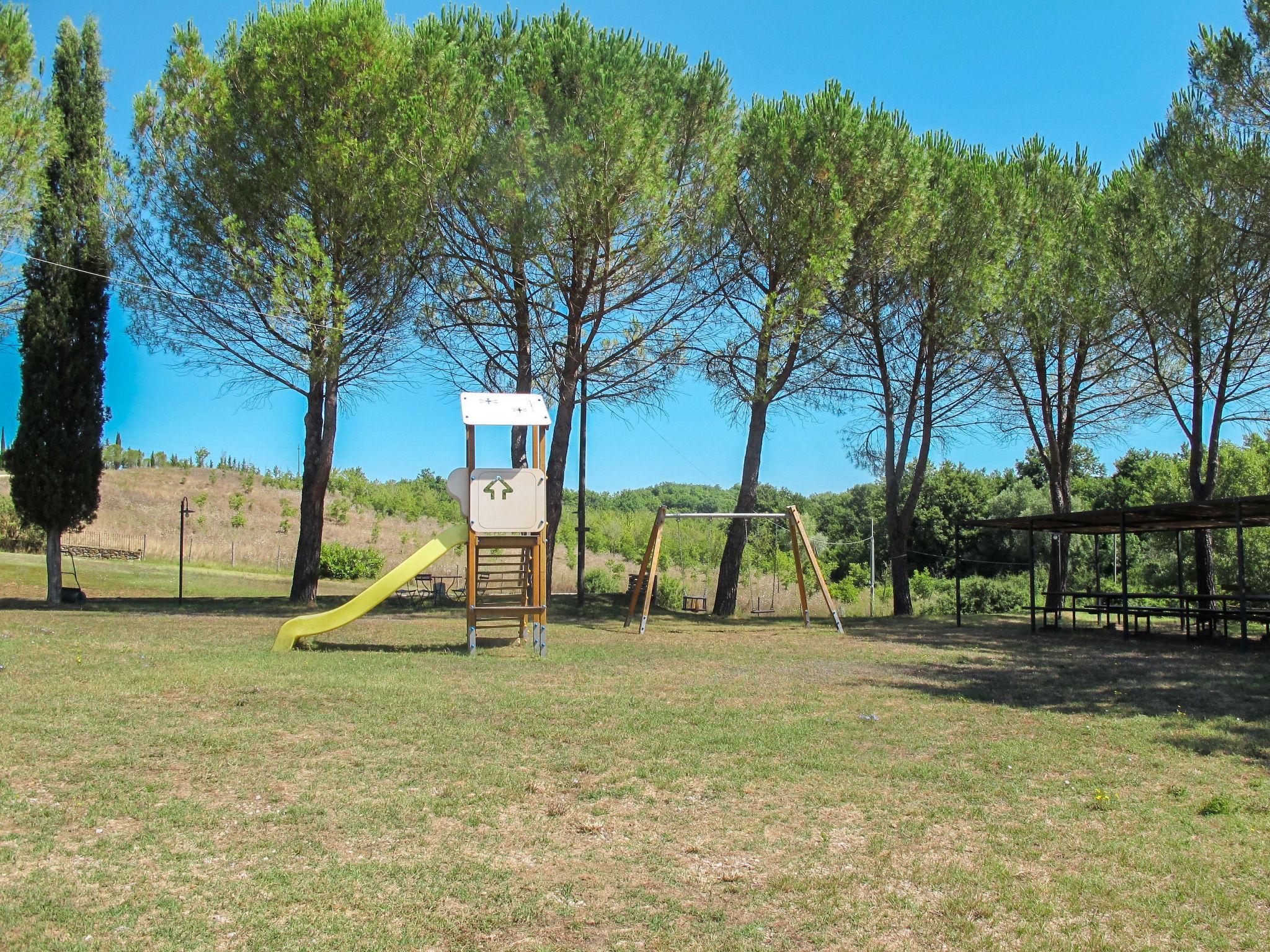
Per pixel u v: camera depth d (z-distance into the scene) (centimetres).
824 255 1789
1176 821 520
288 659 1055
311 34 1656
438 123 1691
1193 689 988
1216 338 1850
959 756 666
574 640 1416
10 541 3309
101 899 392
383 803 527
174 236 1736
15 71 1717
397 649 1220
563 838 483
